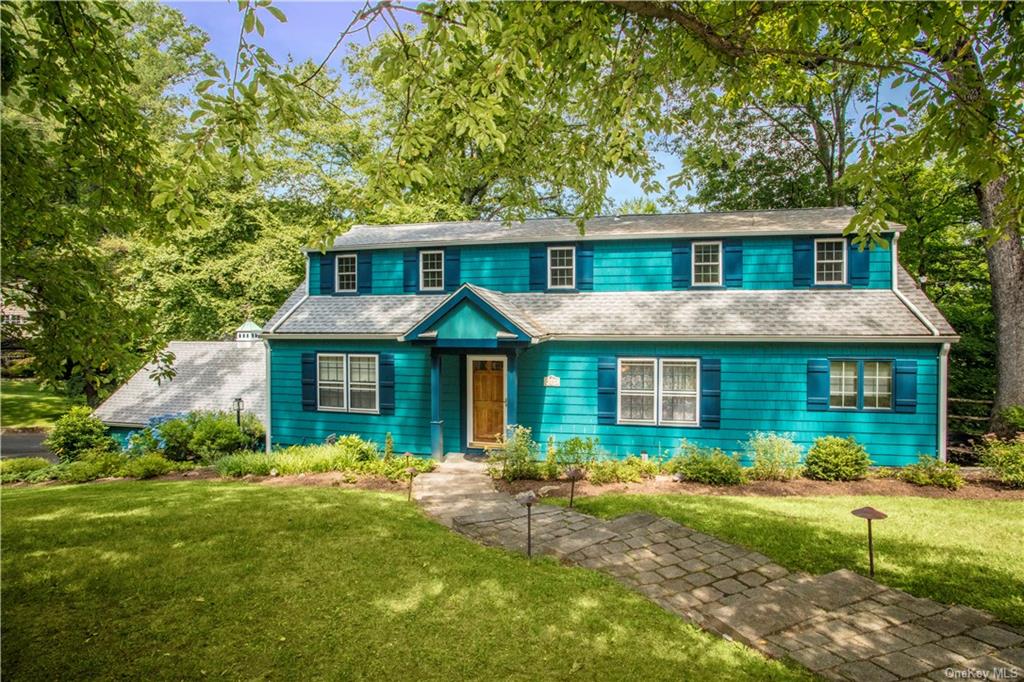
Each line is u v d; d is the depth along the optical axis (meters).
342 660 4.67
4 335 7.48
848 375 12.18
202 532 7.70
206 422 15.12
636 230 14.32
